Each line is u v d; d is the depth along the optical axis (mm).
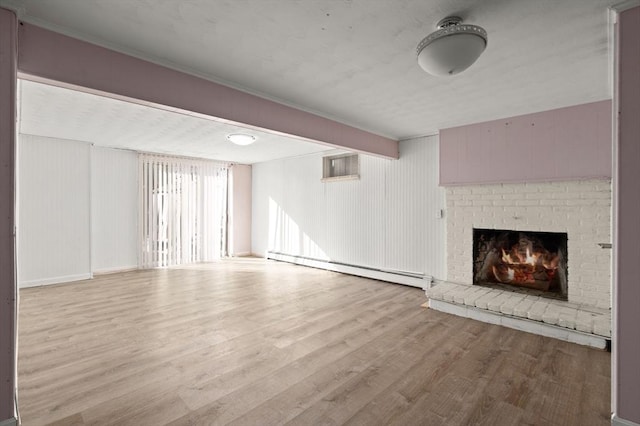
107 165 5844
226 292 4609
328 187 6199
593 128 3234
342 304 4070
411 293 4582
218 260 7258
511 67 2424
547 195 3600
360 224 5664
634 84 1630
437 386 2242
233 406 2018
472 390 2195
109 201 5875
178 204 6707
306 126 3428
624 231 1661
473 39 1741
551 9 1715
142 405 2020
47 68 1863
